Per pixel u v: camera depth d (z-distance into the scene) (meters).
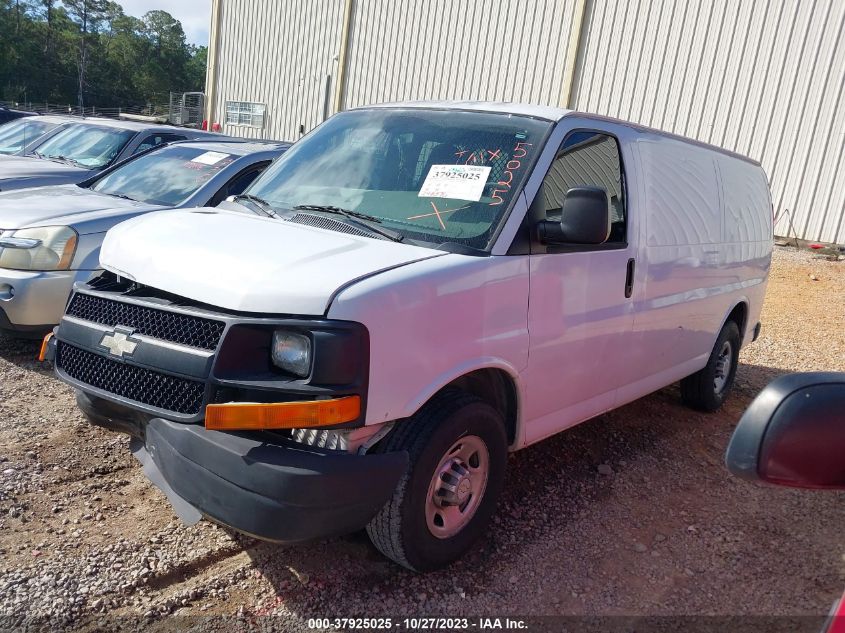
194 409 2.82
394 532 3.04
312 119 23.25
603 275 4.03
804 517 4.31
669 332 4.86
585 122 4.07
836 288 11.87
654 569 3.61
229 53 25.97
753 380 7.31
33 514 3.55
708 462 5.01
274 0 24.03
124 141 9.22
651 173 4.57
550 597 3.29
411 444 3.00
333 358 2.69
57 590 3.02
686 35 15.52
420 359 2.97
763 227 6.47
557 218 3.73
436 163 3.80
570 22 17.12
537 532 3.84
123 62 113.62
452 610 3.13
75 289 3.44
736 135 15.06
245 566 3.32
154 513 3.68
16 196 6.27
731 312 5.97
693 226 5.05
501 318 3.37
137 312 3.08
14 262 5.34
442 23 19.42
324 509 2.69
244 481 2.68
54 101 100.38
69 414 4.66
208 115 27.11
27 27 98.19
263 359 2.78
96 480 3.93
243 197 4.14
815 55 14.07
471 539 3.42
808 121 14.24
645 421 5.67
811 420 1.55
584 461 4.79
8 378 5.17
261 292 2.78
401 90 20.50
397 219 3.55
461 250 3.31
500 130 3.88
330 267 2.93
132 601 3.02
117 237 3.53
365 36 21.20
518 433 3.69
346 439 2.82
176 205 6.19
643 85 16.17
